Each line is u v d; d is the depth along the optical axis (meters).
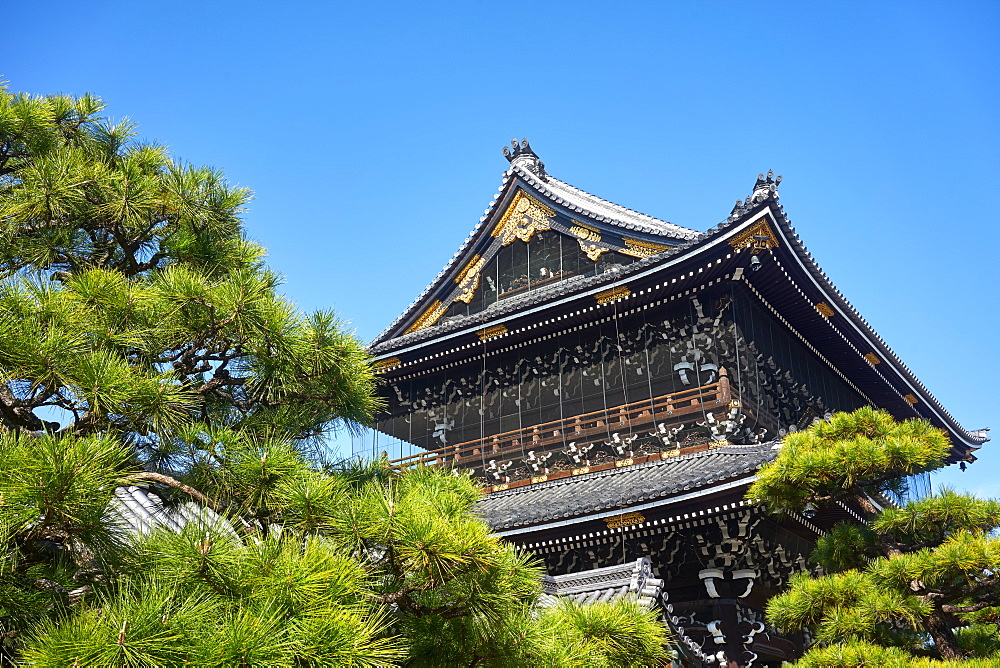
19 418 8.67
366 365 10.27
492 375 31.55
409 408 33.03
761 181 25.56
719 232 25.11
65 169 9.98
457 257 34.12
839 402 34.66
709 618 22.53
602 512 22.28
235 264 11.08
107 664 5.86
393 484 9.30
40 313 8.10
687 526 22.08
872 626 15.40
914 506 16.55
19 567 7.16
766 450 23.66
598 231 31.86
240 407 9.95
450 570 7.62
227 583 6.83
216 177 11.36
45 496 6.52
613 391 29.19
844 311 29.73
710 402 26.12
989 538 14.85
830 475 16.58
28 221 10.12
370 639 7.36
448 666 8.91
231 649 6.13
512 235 33.53
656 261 26.39
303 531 8.00
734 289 26.95
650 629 10.11
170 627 6.14
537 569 8.62
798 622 16.48
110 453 7.21
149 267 10.97
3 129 10.48
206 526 7.08
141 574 6.99
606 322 29.09
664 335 28.34
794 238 25.80
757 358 28.33
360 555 7.87
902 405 37.09
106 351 8.24
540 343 30.44
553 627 9.13
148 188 10.46
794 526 22.61
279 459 8.45
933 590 15.92
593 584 18.27
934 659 16.33
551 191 32.72
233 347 9.51
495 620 8.46
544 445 28.50
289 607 6.79
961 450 40.56
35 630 6.52
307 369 9.72
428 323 34.41
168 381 8.40
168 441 8.66
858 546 17.73
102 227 10.65
